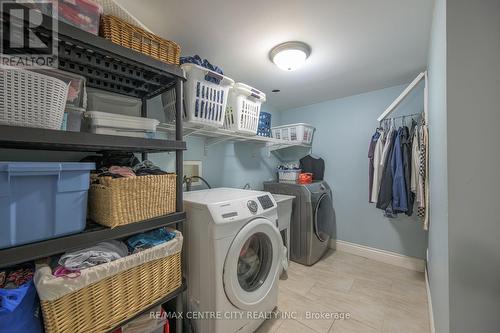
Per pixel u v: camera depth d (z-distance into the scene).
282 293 1.90
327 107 2.94
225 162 2.40
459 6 0.79
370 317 1.60
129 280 0.92
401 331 1.46
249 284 1.50
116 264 0.85
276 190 2.62
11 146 0.93
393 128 2.29
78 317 0.77
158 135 1.77
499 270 0.74
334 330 1.48
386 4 1.19
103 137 0.86
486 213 0.75
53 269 0.78
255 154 2.82
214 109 1.53
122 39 0.92
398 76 2.14
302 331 1.47
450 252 0.80
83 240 0.80
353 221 2.74
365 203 2.65
